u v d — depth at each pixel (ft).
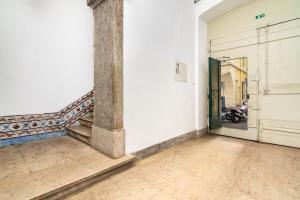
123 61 8.70
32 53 10.90
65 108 12.51
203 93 16.10
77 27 12.95
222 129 16.08
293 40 12.32
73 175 6.68
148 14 10.09
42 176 6.56
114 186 6.92
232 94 26.61
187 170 8.44
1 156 8.46
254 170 8.48
